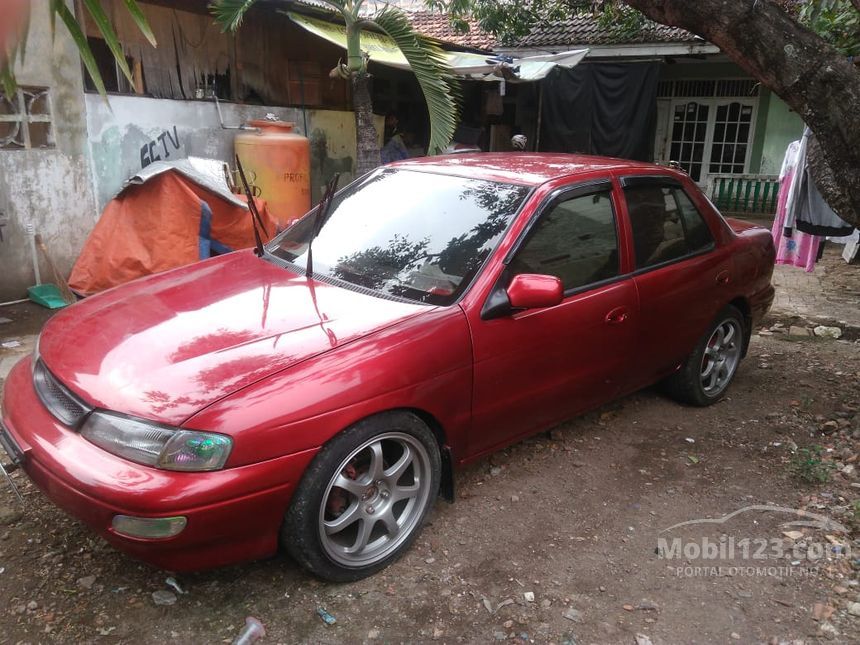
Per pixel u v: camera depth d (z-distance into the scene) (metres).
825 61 3.72
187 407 2.36
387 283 3.23
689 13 3.88
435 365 2.86
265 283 3.30
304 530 2.55
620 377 3.84
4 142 6.37
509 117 14.78
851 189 3.85
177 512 2.26
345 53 10.41
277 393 2.46
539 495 3.49
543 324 3.28
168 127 7.82
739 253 4.52
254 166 8.02
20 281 6.69
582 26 14.00
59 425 2.54
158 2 7.67
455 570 2.90
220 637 2.48
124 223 6.70
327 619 2.58
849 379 5.23
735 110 14.62
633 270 3.78
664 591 2.82
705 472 3.77
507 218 3.33
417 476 2.96
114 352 2.69
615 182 3.81
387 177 3.97
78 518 2.40
